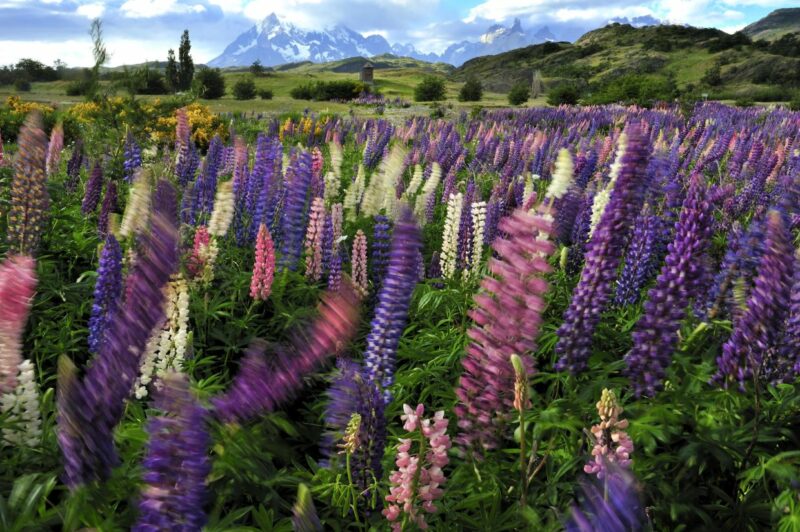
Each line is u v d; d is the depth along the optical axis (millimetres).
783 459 3408
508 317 2783
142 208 4734
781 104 52094
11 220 6348
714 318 4617
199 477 1776
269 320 6301
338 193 10828
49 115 16281
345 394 3307
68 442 1782
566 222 6387
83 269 7461
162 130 14383
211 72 54062
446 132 19297
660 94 45375
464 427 3096
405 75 170625
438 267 7238
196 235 5996
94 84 11484
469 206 6824
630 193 3689
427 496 2916
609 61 138625
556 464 3697
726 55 116812
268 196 7805
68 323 5512
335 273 6512
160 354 4074
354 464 3320
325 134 20297
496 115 35969
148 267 1735
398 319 3521
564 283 5539
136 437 3100
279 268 7117
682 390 3793
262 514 3248
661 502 3312
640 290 5723
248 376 1963
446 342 5543
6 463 3283
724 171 12727
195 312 6137
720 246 6762
